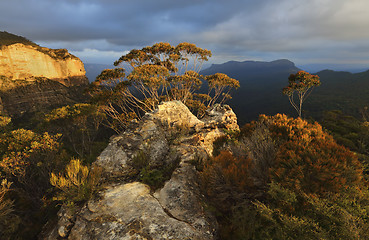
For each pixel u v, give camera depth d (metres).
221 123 13.67
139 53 23.38
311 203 3.26
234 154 5.98
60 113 19.20
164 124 10.70
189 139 10.55
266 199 4.12
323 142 4.65
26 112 85.62
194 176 6.47
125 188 6.30
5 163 11.02
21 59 93.31
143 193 5.93
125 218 4.70
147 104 24.41
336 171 3.66
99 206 5.32
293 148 4.53
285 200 3.41
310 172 3.76
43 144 12.64
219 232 4.04
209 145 11.53
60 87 109.38
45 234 5.72
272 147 4.86
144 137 9.46
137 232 4.16
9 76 88.44
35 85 95.50
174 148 9.24
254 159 4.90
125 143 9.20
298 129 5.52
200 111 27.48
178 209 4.98
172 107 11.88
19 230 7.43
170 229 4.18
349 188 3.40
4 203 7.71
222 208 4.66
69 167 6.03
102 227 4.50
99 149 22.22
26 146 12.59
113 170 7.72
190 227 4.24
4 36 107.06
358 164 3.91
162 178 6.84
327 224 3.06
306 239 2.83
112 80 23.78
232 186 4.38
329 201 3.14
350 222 2.84
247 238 3.50
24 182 12.09
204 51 25.12
